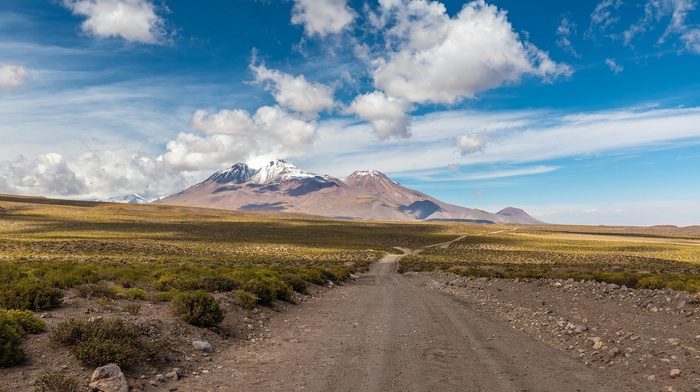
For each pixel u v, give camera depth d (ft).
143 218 648.38
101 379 24.84
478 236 559.79
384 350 37.37
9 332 26.63
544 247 414.41
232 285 67.21
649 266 233.35
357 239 483.92
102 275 77.61
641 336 38.86
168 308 44.42
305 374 29.84
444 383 27.73
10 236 333.62
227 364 32.58
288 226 624.59
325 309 66.13
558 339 41.16
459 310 63.26
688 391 25.46
